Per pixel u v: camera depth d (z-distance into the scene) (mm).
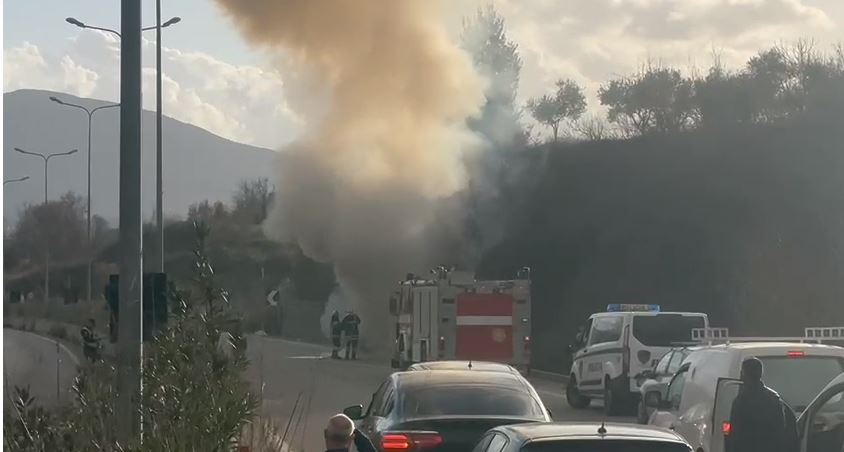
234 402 8422
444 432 9789
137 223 11359
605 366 22109
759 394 9805
